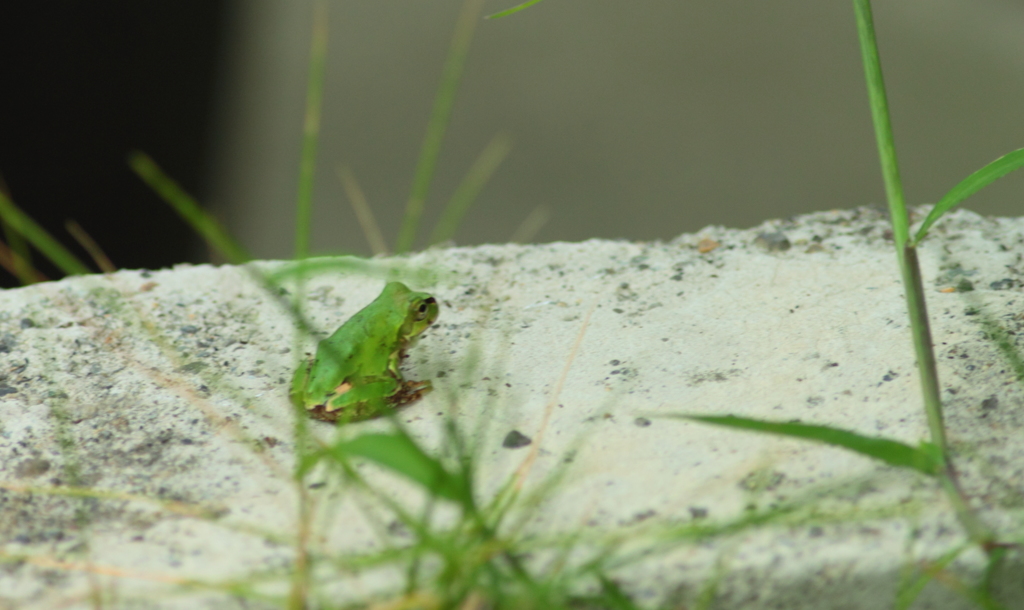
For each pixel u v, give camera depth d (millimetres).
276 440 645
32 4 1135
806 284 688
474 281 704
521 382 660
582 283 699
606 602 605
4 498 630
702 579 606
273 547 616
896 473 623
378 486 629
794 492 621
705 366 661
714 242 713
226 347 679
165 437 646
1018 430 631
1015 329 660
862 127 1369
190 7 1355
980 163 1265
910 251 614
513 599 598
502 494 613
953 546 607
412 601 597
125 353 676
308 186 612
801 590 608
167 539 619
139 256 1177
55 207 1125
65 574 611
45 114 1154
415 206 627
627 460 633
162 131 1300
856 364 655
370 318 652
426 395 657
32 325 687
